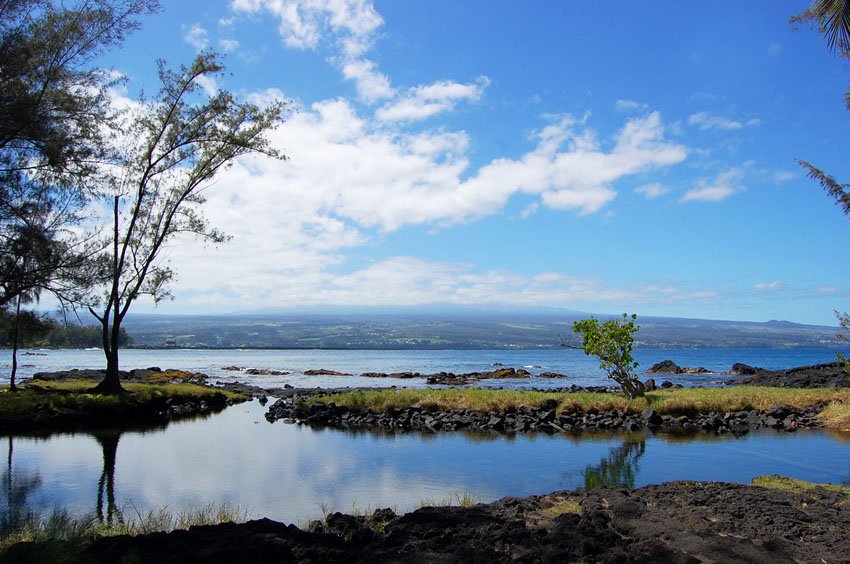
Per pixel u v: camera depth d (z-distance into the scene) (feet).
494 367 293.64
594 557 23.62
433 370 267.59
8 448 59.93
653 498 34.27
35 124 50.11
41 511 36.55
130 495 40.88
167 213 102.63
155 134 100.58
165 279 100.89
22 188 52.34
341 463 52.37
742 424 76.02
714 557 23.08
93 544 24.57
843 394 91.56
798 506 31.78
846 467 49.24
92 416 81.20
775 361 375.04
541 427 75.51
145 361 333.21
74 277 58.54
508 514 31.45
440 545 25.73
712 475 46.37
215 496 40.60
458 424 77.41
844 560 22.81
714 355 508.53
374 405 87.45
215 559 22.56
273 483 44.52
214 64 100.68
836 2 37.45
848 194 44.39
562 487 43.06
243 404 108.68
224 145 104.32
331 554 24.12
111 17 61.31
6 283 51.85
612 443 62.95
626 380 88.07
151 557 22.86
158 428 75.56
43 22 56.80
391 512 32.91
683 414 81.46
